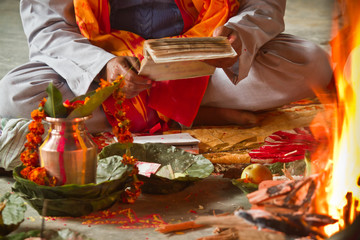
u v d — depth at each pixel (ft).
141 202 7.82
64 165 6.92
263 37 10.53
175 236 6.64
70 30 10.66
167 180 7.80
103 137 10.53
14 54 18.84
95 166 7.25
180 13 11.35
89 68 9.65
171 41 7.80
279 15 11.35
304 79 11.31
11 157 8.64
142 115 10.93
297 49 11.18
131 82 8.82
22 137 8.67
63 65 10.00
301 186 6.17
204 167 8.27
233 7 11.13
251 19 10.62
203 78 10.84
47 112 7.04
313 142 9.70
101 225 6.98
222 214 6.70
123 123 7.45
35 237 6.13
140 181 7.69
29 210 7.45
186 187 7.97
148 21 11.29
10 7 28.76
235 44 9.56
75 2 10.39
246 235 5.65
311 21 25.50
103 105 10.55
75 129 6.98
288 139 10.04
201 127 11.52
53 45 10.39
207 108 11.59
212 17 11.14
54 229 6.83
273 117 12.09
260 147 9.80
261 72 11.03
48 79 10.24
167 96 10.84
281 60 10.95
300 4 30.42
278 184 6.75
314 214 5.75
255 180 7.77
